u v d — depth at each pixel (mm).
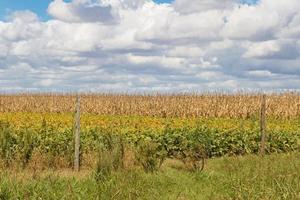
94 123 25203
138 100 41688
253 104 37938
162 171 13844
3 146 15078
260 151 20000
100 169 12023
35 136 16750
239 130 21672
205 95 39750
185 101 40000
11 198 8852
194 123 25281
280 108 37469
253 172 12547
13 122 25141
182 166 15086
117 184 10750
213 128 22031
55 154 15875
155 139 19906
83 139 17266
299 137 23094
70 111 43938
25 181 10555
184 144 19500
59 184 10328
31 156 15031
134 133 20734
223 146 20641
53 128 19984
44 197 9227
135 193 10328
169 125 22406
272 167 13234
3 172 11594
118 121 26328
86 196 9797
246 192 9945
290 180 10500
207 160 17438
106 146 16047
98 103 43125
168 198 10625
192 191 11289
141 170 13344
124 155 14055
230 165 14625
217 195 10633
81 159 15602
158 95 41156
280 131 22703
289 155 17688
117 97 42719
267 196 9469
